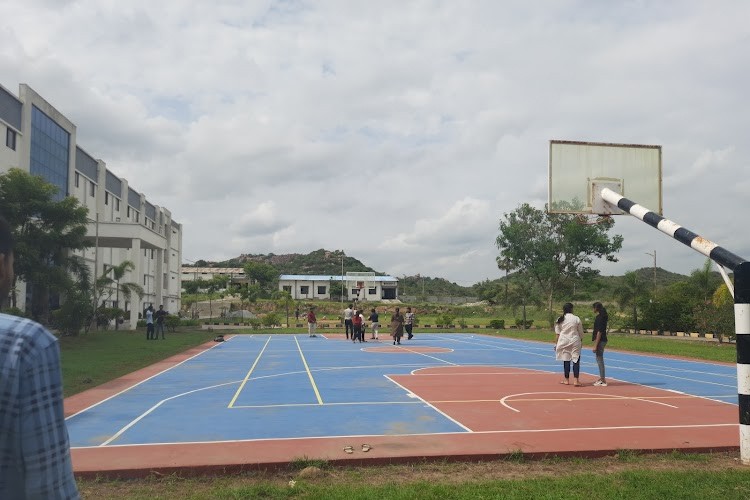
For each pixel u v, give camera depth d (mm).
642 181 11719
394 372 17500
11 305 26047
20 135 32688
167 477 6773
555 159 11547
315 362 20719
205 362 20672
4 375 1533
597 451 7750
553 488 6211
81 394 12922
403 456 7371
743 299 7715
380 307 87062
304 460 7113
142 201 61438
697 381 15711
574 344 14516
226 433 8797
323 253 188250
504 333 42656
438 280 150750
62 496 1617
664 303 43031
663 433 8891
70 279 28156
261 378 15938
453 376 16484
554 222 51844
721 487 6285
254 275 109812
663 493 6055
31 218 26891
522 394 12953
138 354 22656
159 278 52375
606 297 82875
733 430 9141
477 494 5961
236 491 6129
